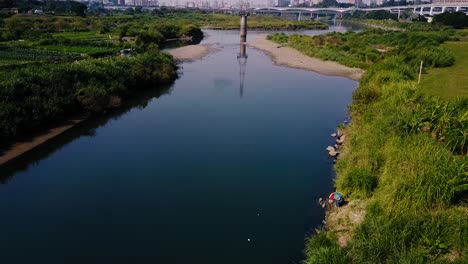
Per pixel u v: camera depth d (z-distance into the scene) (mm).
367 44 90125
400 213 16625
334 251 15562
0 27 107500
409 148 21000
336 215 19781
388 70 43469
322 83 57031
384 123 25875
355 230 16875
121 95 44562
